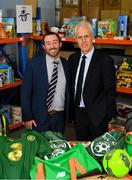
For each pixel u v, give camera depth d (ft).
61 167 4.88
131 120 7.05
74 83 8.30
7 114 12.59
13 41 11.69
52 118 8.43
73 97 8.45
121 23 11.43
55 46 7.93
